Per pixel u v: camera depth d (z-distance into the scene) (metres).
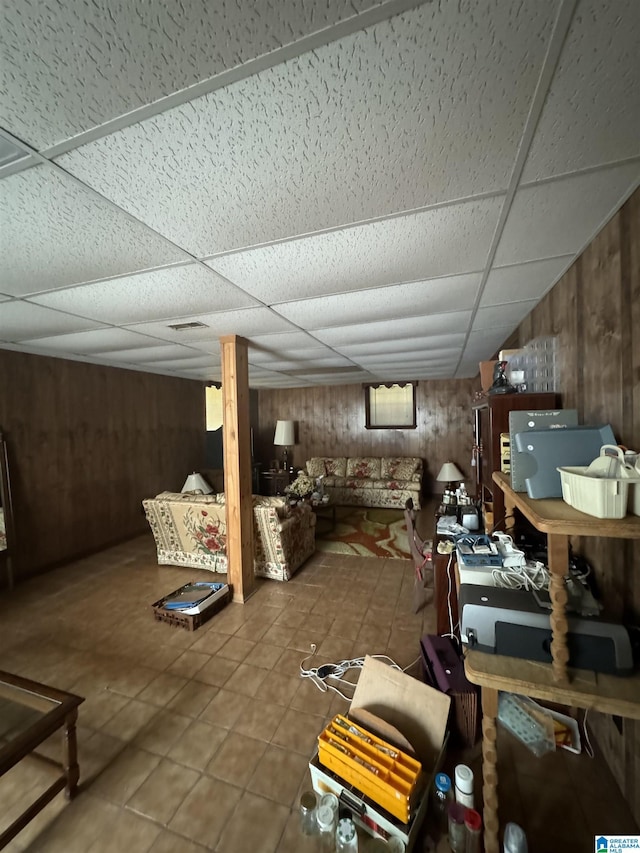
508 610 1.14
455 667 1.66
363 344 3.09
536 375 2.16
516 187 1.02
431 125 0.79
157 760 1.46
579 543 1.63
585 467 1.13
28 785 1.38
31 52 0.61
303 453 6.89
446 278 1.69
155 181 0.95
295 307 2.05
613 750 1.34
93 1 0.54
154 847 1.17
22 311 2.04
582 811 1.24
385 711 1.48
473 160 0.90
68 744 1.30
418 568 2.55
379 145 0.84
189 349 3.21
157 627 2.41
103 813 1.27
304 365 4.25
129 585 3.05
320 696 1.79
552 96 0.72
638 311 1.09
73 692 1.84
